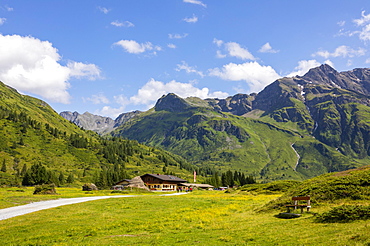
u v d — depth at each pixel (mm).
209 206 45375
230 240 21078
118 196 73688
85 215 37062
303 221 25750
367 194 31594
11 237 25297
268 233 22516
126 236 24469
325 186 36594
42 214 38000
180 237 23234
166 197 66188
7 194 68375
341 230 20375
